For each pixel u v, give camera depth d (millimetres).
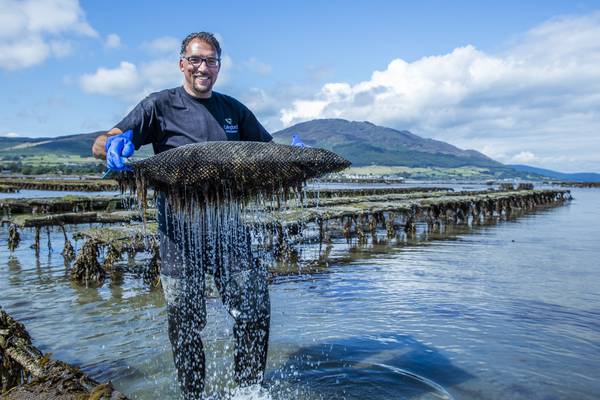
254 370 3811
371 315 6340
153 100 3555
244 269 3686
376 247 13211
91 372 4562
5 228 17219
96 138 3410
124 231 9391
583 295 7383
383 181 96938
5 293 7816
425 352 5016
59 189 41156
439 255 11625
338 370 4562
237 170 3279
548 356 4906
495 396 4039
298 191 3711
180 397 3957
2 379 3760
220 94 3865
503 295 7391
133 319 6336
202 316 3658
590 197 46062
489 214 24797
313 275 9117
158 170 3201
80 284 8531
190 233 3496
